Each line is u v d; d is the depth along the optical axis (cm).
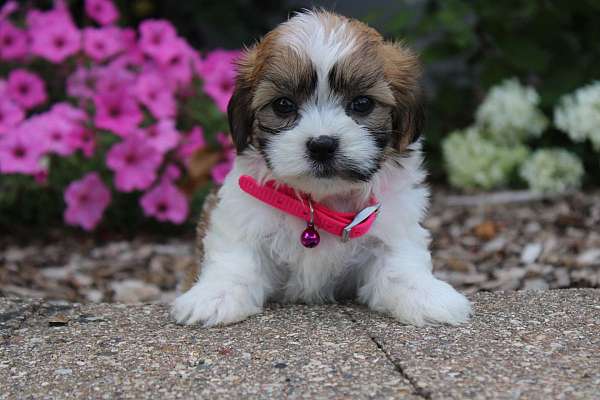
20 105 111
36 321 74
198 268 82
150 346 68
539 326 70
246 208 75
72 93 113
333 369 64
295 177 72
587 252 99
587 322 70
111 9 118
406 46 78
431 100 136
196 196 111
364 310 75
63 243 110
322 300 78
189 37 158
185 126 116
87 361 67
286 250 76
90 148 109
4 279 97
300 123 72
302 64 72
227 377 64
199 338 69
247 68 76
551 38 132
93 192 108
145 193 112
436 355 66
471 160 128
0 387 64
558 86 128
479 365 64
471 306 73
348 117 72
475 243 107
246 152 75
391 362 65
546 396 61
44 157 108
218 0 151
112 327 72
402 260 75
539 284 90
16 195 113
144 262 104
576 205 117
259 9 155
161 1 158
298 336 69
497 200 122
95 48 114
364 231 74
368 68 73
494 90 130
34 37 113
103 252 107
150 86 110
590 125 120
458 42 130
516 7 130
